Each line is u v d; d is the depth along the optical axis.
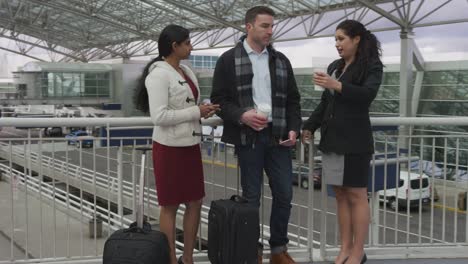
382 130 4.00
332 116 3.16
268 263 3.62
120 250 2.71
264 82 3.16
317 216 4.61
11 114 41.66
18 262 3.61
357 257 3.29
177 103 3.00
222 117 3.18
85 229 7.14
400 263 3.75
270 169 3.36
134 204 3.93
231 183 4.11
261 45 3.15
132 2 32.06
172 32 2.99
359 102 3.01
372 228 4.27
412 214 5.12
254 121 2.99
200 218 3.71
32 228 7.74
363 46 3.03
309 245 3.79
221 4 26.12
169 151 3.06
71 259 3.65
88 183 5.32
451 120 3.65
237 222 2.96
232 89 3.16
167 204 3.10
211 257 3.07
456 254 3.89
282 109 3.22
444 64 20.78
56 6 33.50
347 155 3.13
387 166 4.30
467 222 3.98
